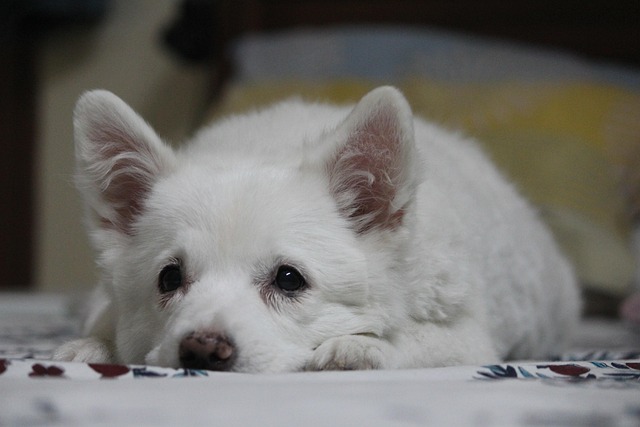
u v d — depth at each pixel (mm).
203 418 563
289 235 741
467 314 807
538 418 575
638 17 1719
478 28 1771
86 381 622
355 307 751
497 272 875
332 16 1818
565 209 1290
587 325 1201
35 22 1885
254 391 602
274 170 774
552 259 998
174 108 1899
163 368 667
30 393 587
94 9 1842
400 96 745
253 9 1815
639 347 1003
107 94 786
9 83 1900
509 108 1410
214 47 1823
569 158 1336
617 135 1390
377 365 715
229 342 696
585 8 1732
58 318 1200
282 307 733
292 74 1559
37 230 1924
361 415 571
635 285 1255
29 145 1919
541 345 964
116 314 794
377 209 770
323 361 712
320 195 764
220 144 867
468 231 843
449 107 1422
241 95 1512
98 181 800
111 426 557
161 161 789
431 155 893
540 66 1528
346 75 1551
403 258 769
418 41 1575
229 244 735
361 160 770
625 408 589
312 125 875
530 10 1751
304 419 565
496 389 615
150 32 1901
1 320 1180
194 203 752
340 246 752
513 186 1023
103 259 797
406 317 774
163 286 755
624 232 1312
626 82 1538
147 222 772
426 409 580
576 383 647
